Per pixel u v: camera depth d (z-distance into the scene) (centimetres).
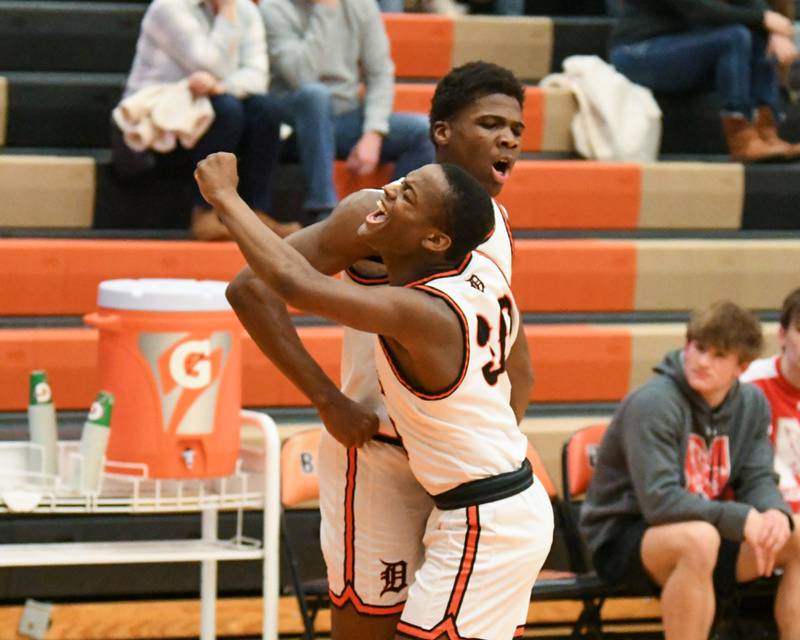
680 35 1802
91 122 1662
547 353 1477
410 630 748
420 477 757
